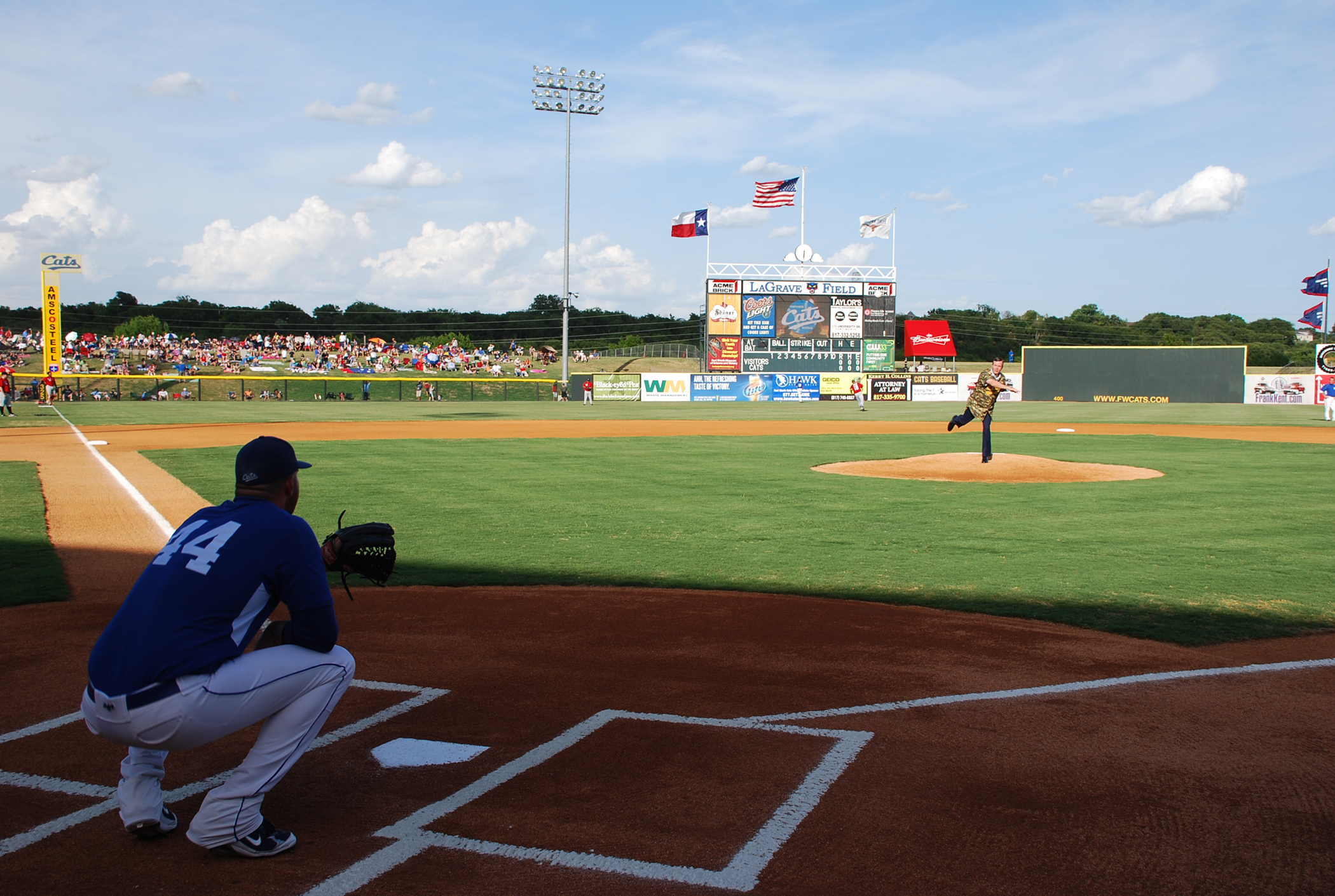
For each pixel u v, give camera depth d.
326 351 74.06
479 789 3.61
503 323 105.50
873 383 55.75
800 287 54.41
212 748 4.09
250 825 3.06
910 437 25.80
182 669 2.91
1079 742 4.08
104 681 2.94
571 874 2.95
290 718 3.15
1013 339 93.56
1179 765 3.82
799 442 23.66
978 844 3.14
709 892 2.84
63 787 3.68
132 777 3.17
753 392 54.88
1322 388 48.94
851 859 3.04
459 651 5.60
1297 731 4.21
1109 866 2.99
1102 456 19.52
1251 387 51.78
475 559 8.48
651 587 7.34
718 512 11.39
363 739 4.16
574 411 41.75
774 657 5.44
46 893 2.86
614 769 3.80
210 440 22.78
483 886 2.88
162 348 69.44
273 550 3.07
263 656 3.11
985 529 10.06
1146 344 96.00
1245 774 3.73
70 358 60.78
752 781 3.67
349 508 11.70
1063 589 7.18
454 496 12.74
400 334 104.44
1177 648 5.59
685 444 22.64
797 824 3.29
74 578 7.67
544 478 15.04
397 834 3.24
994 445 22.91
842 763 3.85
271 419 33.06
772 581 7.55
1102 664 5.25
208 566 3.01
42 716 4.51
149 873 2.99
